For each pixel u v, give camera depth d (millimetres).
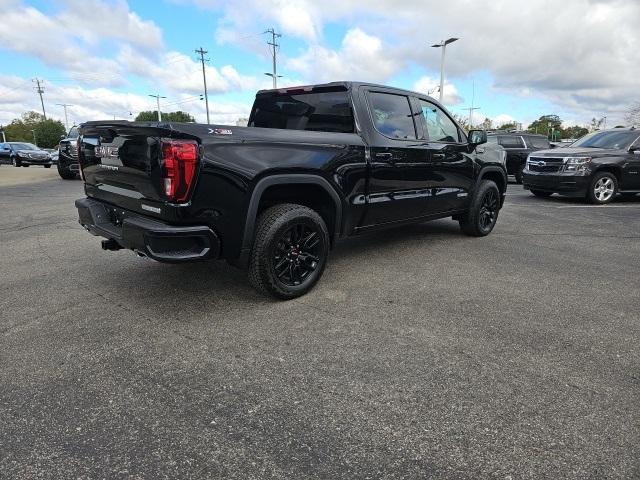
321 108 4625
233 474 1953
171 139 3043
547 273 4711
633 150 10422
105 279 4418
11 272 4652
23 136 99250
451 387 2600
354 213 4363
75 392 2553
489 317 3570
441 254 5434
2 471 1966
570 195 10289
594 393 2547
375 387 2598
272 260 3662
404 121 4906
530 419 2314
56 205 9375
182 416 2340
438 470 1979
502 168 6484
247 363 2863
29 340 3168
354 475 1949
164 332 3289
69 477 1936
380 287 4246
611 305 3840
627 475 1952
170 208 3107
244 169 3338
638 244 6078
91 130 3965
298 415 2348
